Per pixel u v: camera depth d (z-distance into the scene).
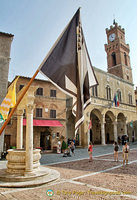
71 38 9.15
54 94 31.94
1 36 24.05
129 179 9.99
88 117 34.84
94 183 9.16
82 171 12.47
